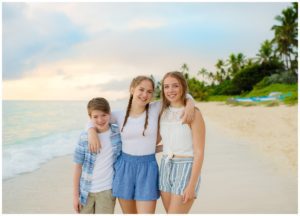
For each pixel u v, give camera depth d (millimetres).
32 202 5062
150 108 3516
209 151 8805
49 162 7949
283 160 7461
